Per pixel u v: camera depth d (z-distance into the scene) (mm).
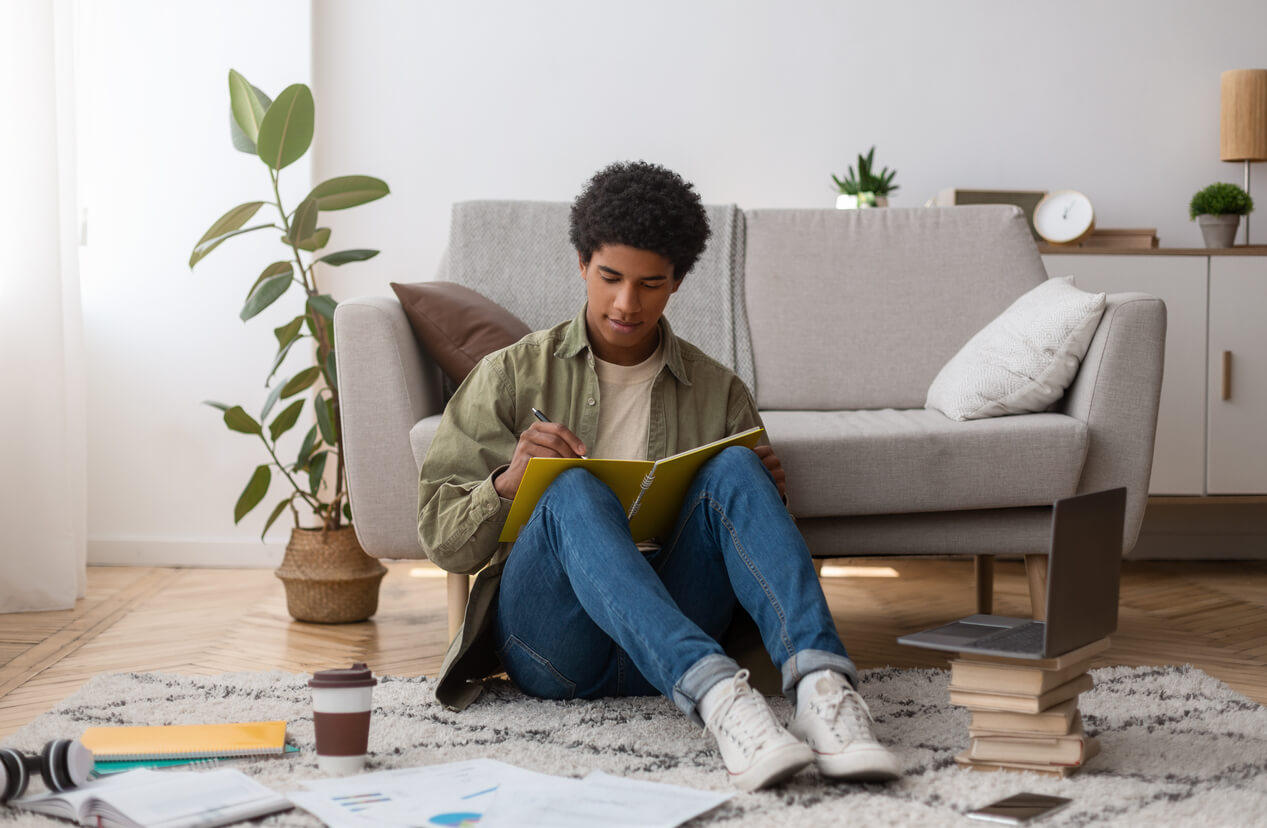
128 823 1079
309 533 2482
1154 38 3408
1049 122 3416
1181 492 3084
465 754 1363
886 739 1429
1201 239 3424
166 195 3160
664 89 3383
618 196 1464
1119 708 1588
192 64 3152
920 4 3396
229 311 3178
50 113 2588
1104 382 2018
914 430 1979
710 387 1661
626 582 1304
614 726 1486
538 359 1625
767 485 1413
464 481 1568
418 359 2127
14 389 2555
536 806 1118
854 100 3406
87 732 1392
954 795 1194
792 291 2629
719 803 1138
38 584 2566
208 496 3197
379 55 3346
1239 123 3289
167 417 3189
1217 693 1685
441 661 2072
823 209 2750
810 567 1355
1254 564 3365
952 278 2646
